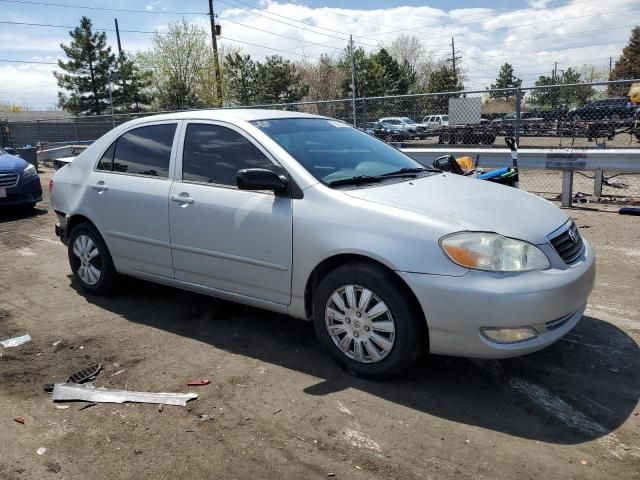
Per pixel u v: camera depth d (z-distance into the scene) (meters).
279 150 3.94
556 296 3.16
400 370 3.44
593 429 3.03
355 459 2.83
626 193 10.16
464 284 3.13
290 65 50.84
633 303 4.76
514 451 2.85
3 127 25.02
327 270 3.71
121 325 4.64
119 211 4.77
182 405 3.38
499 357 3.19
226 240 4.06
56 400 3.46
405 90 61.56
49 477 2.76
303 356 3.97
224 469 2.79
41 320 4.80
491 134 12.55
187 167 4.39
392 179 4.05
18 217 9.65
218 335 4.39
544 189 10.91
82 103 46.66
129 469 2.81
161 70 53.06
